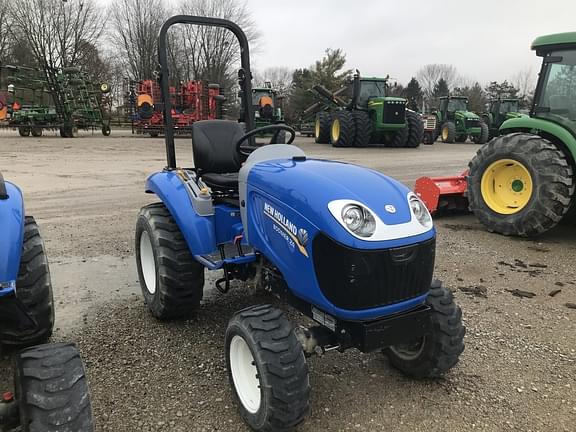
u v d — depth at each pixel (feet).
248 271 9.96
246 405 7.87
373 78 60.23
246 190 9.03
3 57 135.13
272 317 7.70
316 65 136.15
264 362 7.19
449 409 8.40
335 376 9.32
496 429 7.93
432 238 7.73
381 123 58.13
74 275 14.14
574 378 9.37
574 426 8.03
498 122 79.71
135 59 146.51
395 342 7.52
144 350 10.12
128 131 88.84
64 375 6.04
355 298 7.08
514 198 19.10
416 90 224.53
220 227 10.25
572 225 21.24
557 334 11.07
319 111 73.56
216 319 11.55
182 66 114.83
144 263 11.98
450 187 21.67
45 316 9.48
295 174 8.18
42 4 132.16
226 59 118.21
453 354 8.57
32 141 58.49
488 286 13.89
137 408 8.26
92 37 140.87
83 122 69.51
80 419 5.88
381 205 7.41
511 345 10.55
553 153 17.65
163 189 11.01
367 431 7.82
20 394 5.85
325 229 7.16
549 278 14.57
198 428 7.82
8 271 6.57
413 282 7.51
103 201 23.99
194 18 11.53
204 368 9.50
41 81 67.72
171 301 10.78
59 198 24.61
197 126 11.79
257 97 75.00
